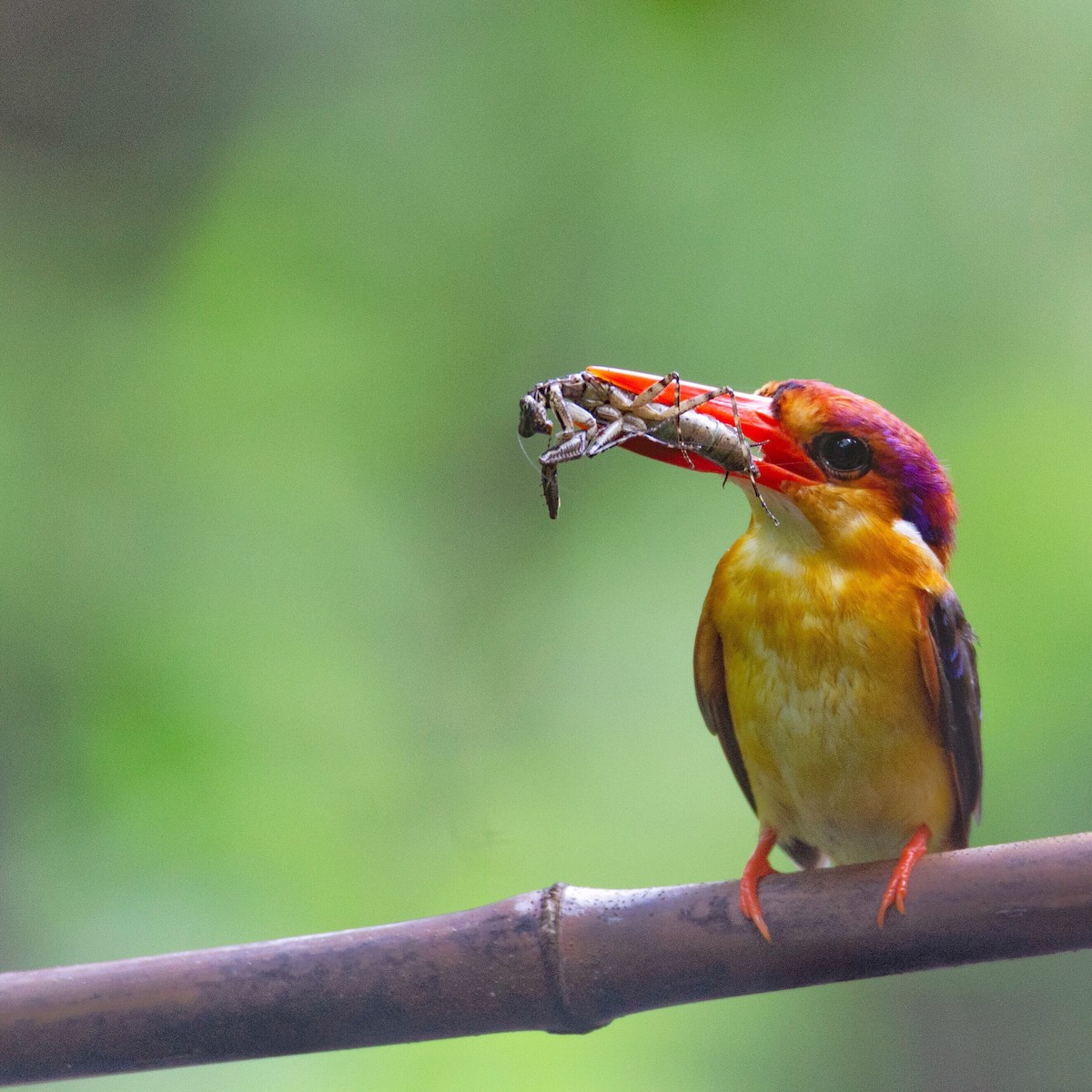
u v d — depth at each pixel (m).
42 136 12.52
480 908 5.36
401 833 10.53
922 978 12.38
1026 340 11.24
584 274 11.39
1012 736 10.18
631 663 11.33
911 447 6.75
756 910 5.32
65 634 10.49
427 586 11.48
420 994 5.18
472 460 11.78
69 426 11.37
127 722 10.11
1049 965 12.58
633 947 5.26
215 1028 5.12
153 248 12.27
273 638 10.81
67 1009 5.09
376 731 10.85
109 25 12.60
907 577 6.66
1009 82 11.51
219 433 11.44
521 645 11.51
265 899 9.74
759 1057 10.95
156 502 11.17
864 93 11.34
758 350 11.09
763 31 11.23
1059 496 10.81
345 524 11.34
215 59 12.45
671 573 11.45
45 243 12.17
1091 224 11.45
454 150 11.66
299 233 11.82
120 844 9.66
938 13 11.61
